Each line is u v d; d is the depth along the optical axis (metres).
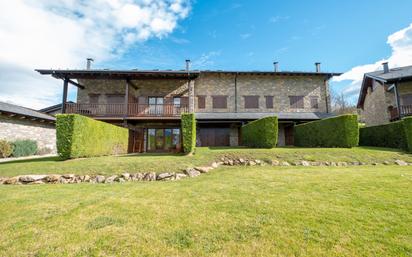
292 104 17.31
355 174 5.95
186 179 6.24
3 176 6.36
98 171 6.61
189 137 9.73
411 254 2.07
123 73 12.95
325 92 17.61
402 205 3.39
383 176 5.58
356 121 10.21
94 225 2.89
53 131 16.20
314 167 7.56
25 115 12.80
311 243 2.31
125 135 12.58
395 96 14.68
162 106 15.33
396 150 9.64
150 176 6.45
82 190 4.99
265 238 2.44
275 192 4.34
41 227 2.85
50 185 5.74
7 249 2.30
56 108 18.44
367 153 8.78
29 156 13.00
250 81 17.50
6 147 11.66
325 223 2.79
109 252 2.22
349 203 3.54
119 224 2.92
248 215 3.14
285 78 17.66
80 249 2.29
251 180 5.56
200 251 2.20
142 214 3.29
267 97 17.34
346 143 10.05
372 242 2.30
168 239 2.47
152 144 16.28
